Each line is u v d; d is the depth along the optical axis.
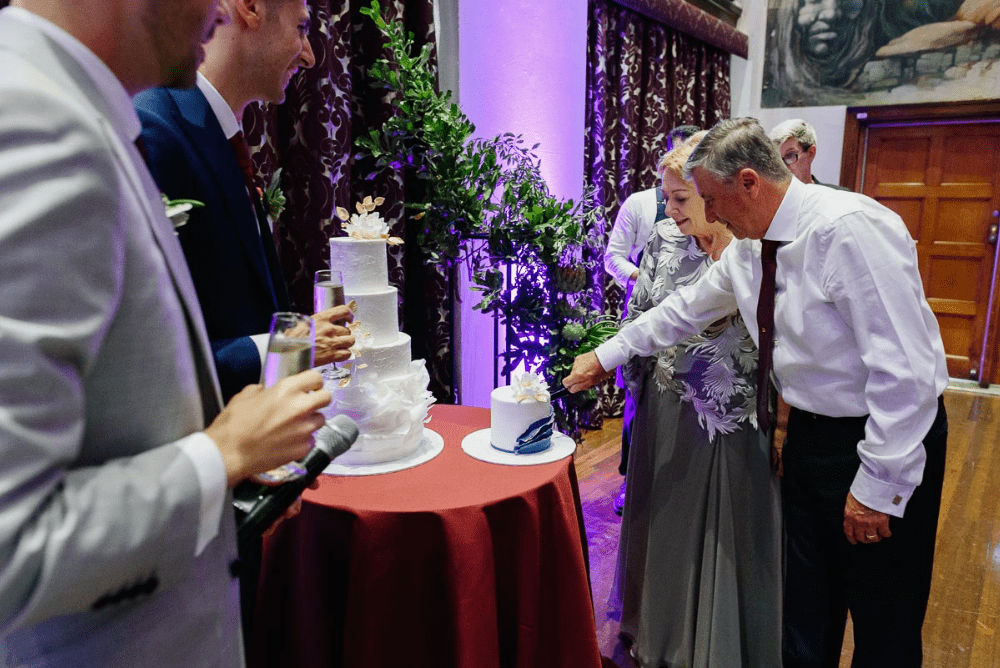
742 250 1.69
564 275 2.20
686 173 1.60
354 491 1.44
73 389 0.52
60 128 0.51
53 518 0.51
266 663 1.54
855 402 1.50
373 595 1.36
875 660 1.58
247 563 1.43
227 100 1.41
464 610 1.36
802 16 5.92
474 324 3.02
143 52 0.64
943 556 2.83
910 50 5.58
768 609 1.83
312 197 2.55
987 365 5.77
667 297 1.92
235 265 1.32
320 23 2.46
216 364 1.19
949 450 4.18
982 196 5.66
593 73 4.29
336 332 1.35
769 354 1.63
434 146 2.28
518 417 1.63
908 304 1.39
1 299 0.47
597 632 2.28
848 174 5.99
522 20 2.70
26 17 0.57
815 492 1.59
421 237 2.37
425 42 2.79
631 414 2.93
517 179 2.35
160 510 0.56
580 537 1.78
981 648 2.20
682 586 1.95
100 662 0.61
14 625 0.51
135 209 0.60
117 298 0.56
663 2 4.54
